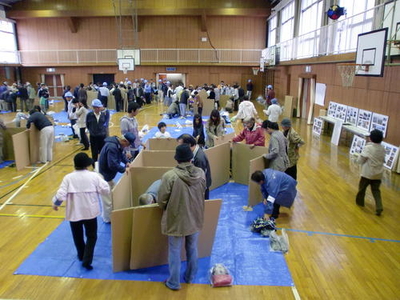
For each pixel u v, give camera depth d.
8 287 3.54
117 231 3.64
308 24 14.75
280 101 19.30
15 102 16.78
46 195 6.07
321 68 12.65
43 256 4.10
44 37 23.50
